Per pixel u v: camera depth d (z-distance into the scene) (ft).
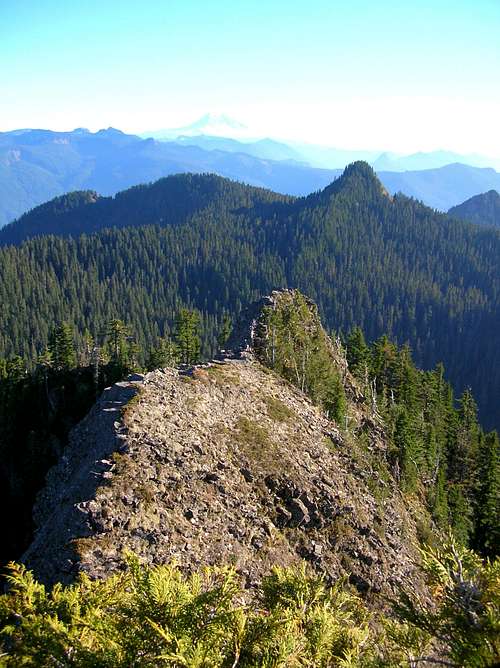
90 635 35.42
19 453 226.99
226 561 78.33
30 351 521.65
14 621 43.29
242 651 35.73
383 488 135.85
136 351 329.72
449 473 247.70
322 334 236.02
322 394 173.58
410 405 252.21
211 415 110.11
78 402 248.93
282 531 95.45
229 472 96.58
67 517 73.15
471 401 282.15
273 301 229.86
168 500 81.51
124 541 70.90
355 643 45.21
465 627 34.63
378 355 277.64
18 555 174.81
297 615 42.34
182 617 33.91
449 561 39.70
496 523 186.39
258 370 152.76
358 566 98.94
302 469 111.24
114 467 81.66
